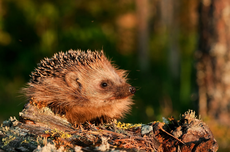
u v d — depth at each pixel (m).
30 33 14.35
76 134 3.10
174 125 3.25
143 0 16.03
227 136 7.55
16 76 14.06
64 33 13.94
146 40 15.94
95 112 4.55
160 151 3.11
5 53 14.42
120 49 16.48
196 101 8.59
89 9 14.93
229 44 8.16
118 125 3.41
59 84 4.35
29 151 2.87
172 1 15.36
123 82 4.81
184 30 15.70
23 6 13.95
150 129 3.14
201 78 8.45
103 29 15.27
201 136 3.09
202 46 8.44
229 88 8.20
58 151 2.73
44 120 3.53
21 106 11.28
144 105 10.89
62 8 14.15
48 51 13.72
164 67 14.97
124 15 17.06
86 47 13.97
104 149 2.80
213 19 8.21
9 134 3.18
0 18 14.01
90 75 4.61
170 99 11.24
